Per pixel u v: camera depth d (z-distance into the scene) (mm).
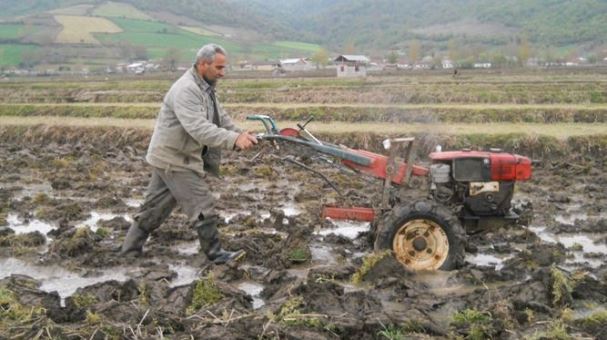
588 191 11953
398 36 160625
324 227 9266
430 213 7035
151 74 63781
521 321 5680
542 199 11227
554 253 7656
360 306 5895
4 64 87562
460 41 138250
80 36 108875
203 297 6008
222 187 12352
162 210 7477
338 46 163000
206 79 6992
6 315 5570
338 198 10875
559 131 17031
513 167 7461
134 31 120188
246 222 9172
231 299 5945
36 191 12102
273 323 5410
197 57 6918
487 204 7500
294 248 7605
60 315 5660
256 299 6406
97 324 5348
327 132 17516
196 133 6691
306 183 12461
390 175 7465
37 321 5387
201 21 151875
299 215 9812
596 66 62188
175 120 6934
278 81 42812
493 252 8078
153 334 5270
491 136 16500
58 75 66875
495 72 52281
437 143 16344
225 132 6684
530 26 138625
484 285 6703
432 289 6645
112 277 7117
